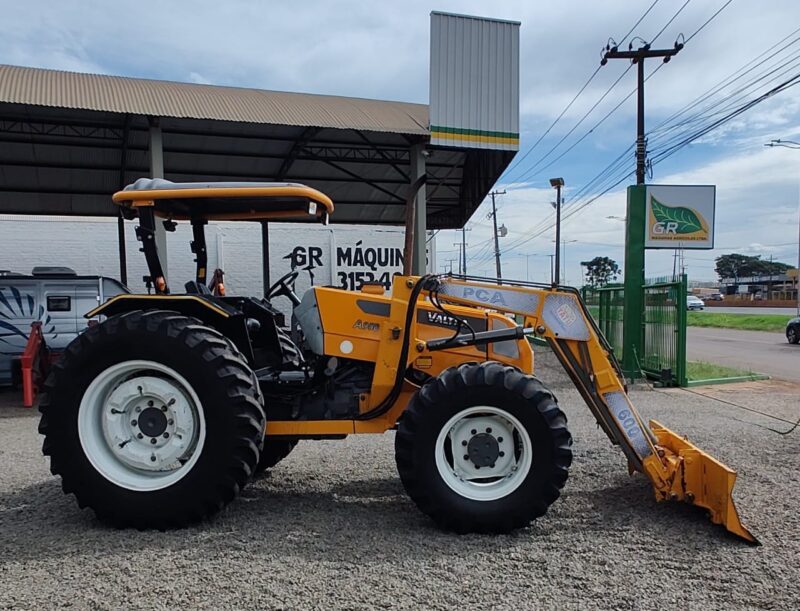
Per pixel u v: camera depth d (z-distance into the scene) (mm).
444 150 12781
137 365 3631
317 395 4211
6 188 13977
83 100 9430
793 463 5016
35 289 9531
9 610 2672
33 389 9117
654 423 4523
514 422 3568
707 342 20734
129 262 14750
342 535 3502
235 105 10594
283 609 2682
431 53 10617
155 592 2826
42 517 3840
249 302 4543
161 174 10023
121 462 3670
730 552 3264
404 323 3992
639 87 17219
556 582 2934
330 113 11047
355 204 16641
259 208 4531
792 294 63719
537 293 3982
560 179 31500
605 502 4027
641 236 10617
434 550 3295
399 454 3562
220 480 3553
